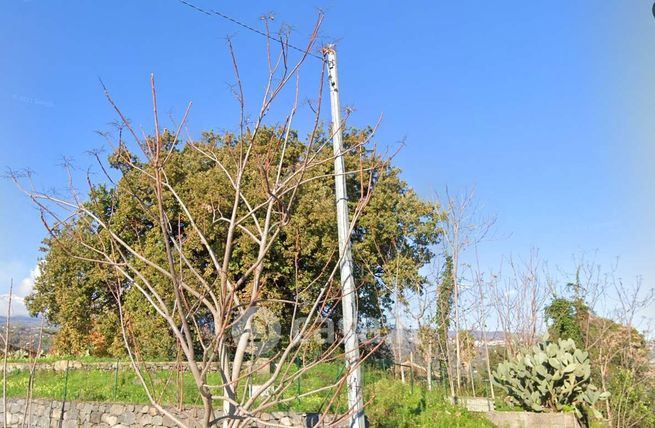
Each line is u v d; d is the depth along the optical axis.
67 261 21.95
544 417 12.16
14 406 13.52
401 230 21.17
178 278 3.93
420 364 17.88
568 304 19.55
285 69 4.43
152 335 11.99
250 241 16.14
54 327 22.91
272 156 4.72
